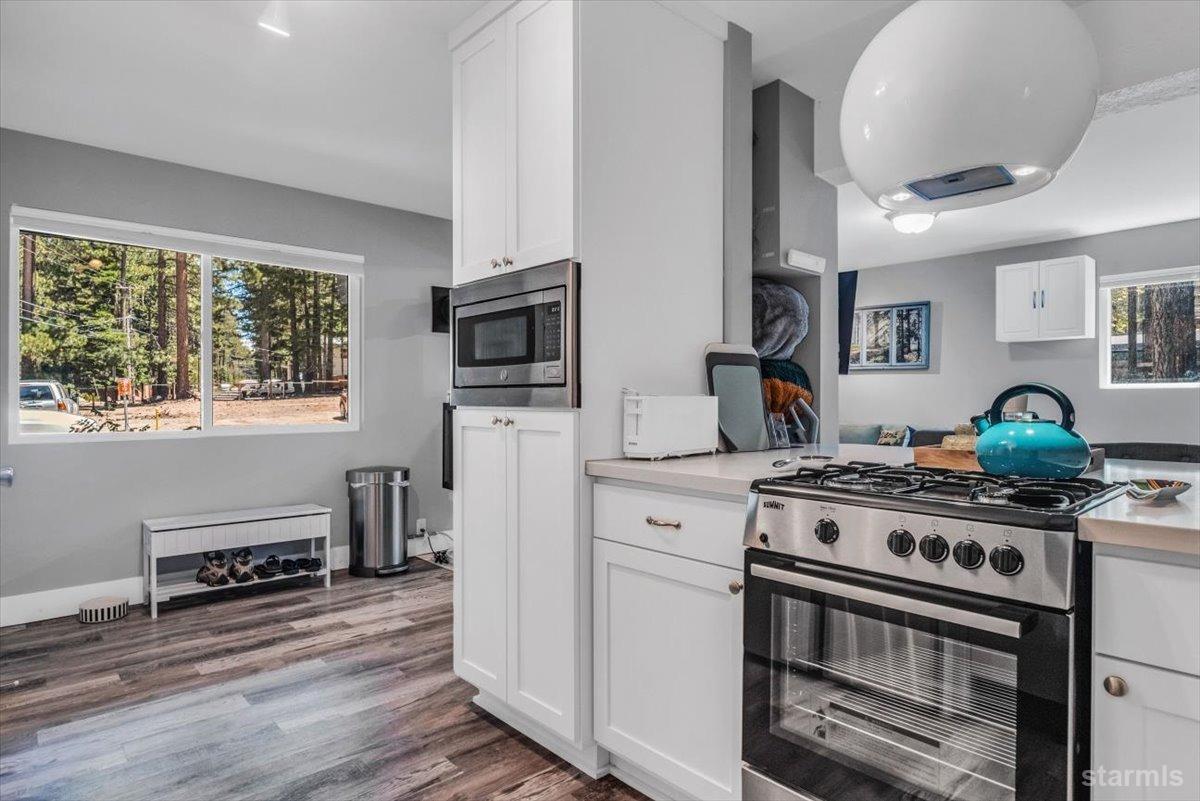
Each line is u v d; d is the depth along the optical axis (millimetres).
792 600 1369
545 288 1875
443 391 4742
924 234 5223
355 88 2717
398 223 4504
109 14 2174
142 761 1931
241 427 3971
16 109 2926
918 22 1133
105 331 3549
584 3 1824
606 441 1883
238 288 3973
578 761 1898
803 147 2717
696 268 2154
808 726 1351
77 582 3354
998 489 1267
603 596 1808
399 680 2506
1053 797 1030
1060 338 5289
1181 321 4980
